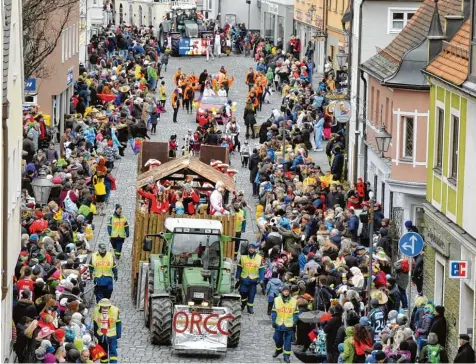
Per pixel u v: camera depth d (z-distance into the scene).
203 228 43.09
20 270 40.47
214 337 41.09
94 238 57.03
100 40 113.06
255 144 81.31
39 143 62.94
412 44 59.84
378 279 42.78
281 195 57.22
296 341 41.97
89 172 63.38
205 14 148.88
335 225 52.53
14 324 37.44
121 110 81.44
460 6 56.91
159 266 43.16
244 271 46.28
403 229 54.78
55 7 66.75
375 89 62.91
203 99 85.69
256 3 149.75
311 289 43.62
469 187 39.84
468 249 39.31
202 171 52.03
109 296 45.28
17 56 43.06
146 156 57.00
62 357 34.16
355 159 66.56
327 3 103.94
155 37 128.62
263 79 96.81
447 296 41.44
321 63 109.69
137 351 41.25
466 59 41.56
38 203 49.56
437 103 43.78
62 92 80.38
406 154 55.41
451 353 40.50
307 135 78.50
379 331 39.56
